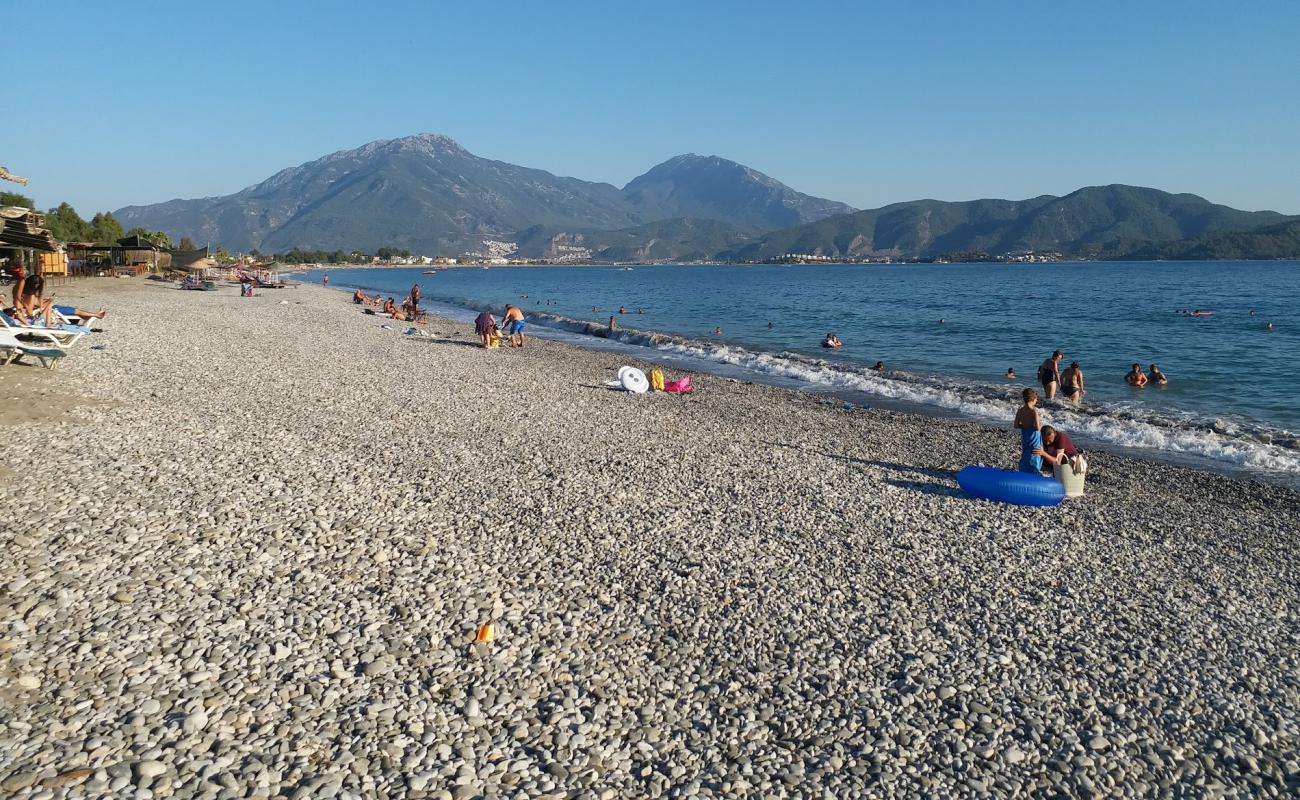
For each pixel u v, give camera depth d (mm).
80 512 9938
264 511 10484
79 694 6043
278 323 38531
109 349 24828
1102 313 55969
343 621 7652
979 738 6406
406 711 6238
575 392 22422
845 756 6113
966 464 15391
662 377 23625
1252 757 6293
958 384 26250
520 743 6000
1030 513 12320
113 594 7750
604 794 5473
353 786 5312
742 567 9617
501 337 35406
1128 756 6277
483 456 14344
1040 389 25031
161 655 6738
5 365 19219
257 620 7520
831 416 20328
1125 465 15969
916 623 8336
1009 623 8438
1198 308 60062
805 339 40625
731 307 67500
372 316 45875
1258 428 19438
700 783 5688
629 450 15398
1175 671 7578
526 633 7688
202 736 5699
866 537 10867
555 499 11930
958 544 10750
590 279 179625
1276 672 7625
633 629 7926
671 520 11211
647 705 6621
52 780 5035
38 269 53656
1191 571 10141
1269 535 11711
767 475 13938
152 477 11617
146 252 79812
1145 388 25359
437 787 5379
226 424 15609
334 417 17062
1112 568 10133
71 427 14141
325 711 6164
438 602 8195
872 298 80750
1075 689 7207
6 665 6324
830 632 8062
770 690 6965
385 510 10945
